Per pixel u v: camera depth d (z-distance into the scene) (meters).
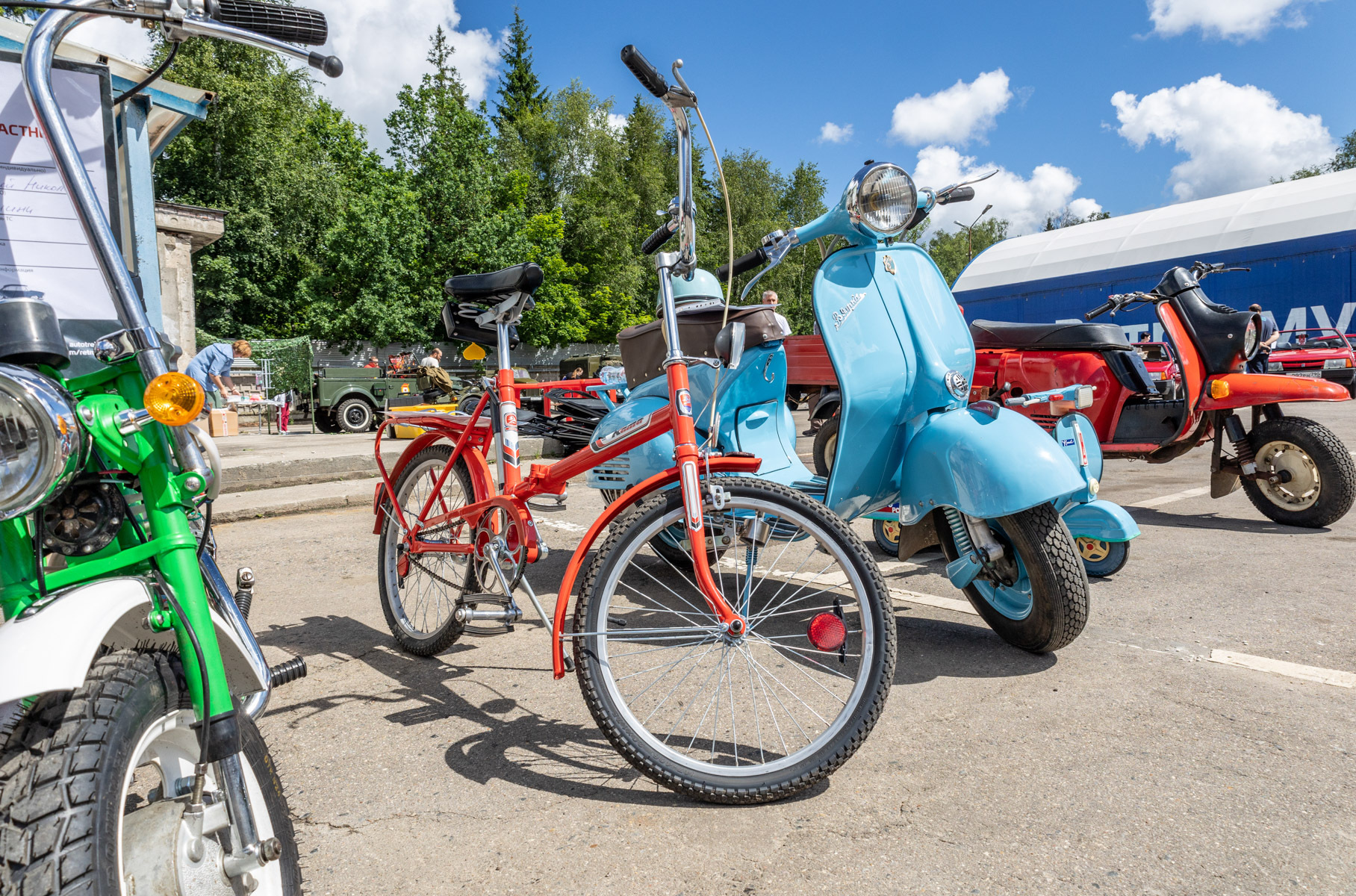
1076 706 2.62
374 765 2.33
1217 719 2.50
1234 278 22.83
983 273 29.38
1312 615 3.50
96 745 1.13
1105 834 1.90
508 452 2.76
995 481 2.63
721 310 3.71
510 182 38.78
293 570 4.70
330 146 36.81
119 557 1.36
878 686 2.07
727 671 2.68
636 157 49.53
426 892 1.75
